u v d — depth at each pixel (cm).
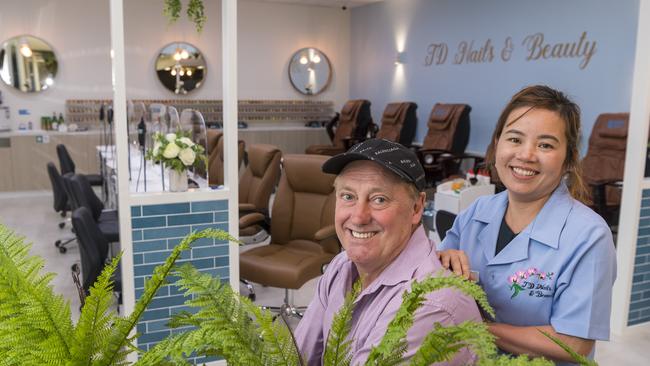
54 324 67
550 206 133
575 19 662
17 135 809
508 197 145
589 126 655
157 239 313
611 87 626
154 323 311
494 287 138
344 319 76
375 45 1019
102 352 69
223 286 72
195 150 342
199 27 429
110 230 451
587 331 122
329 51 1069
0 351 66
